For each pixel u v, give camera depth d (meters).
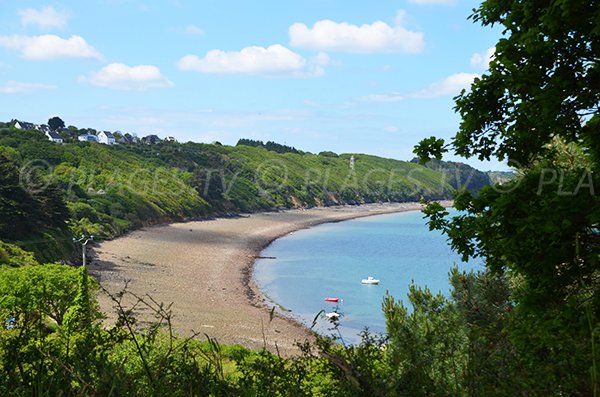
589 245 6.43
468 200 7.63
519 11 7.50
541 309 6.36
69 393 2.42
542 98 6.94
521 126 7.64
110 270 69.75
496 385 3.14
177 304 53.91
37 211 72.25
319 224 161.62
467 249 7.48
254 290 67.62
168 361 2.68
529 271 6.75
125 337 2.78
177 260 83.00
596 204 6.18
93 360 2.54
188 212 134.88
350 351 3.11
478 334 3.39
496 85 7.82
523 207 6.71
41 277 29.48
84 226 89.19
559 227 6.19
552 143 9.03
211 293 62.66
